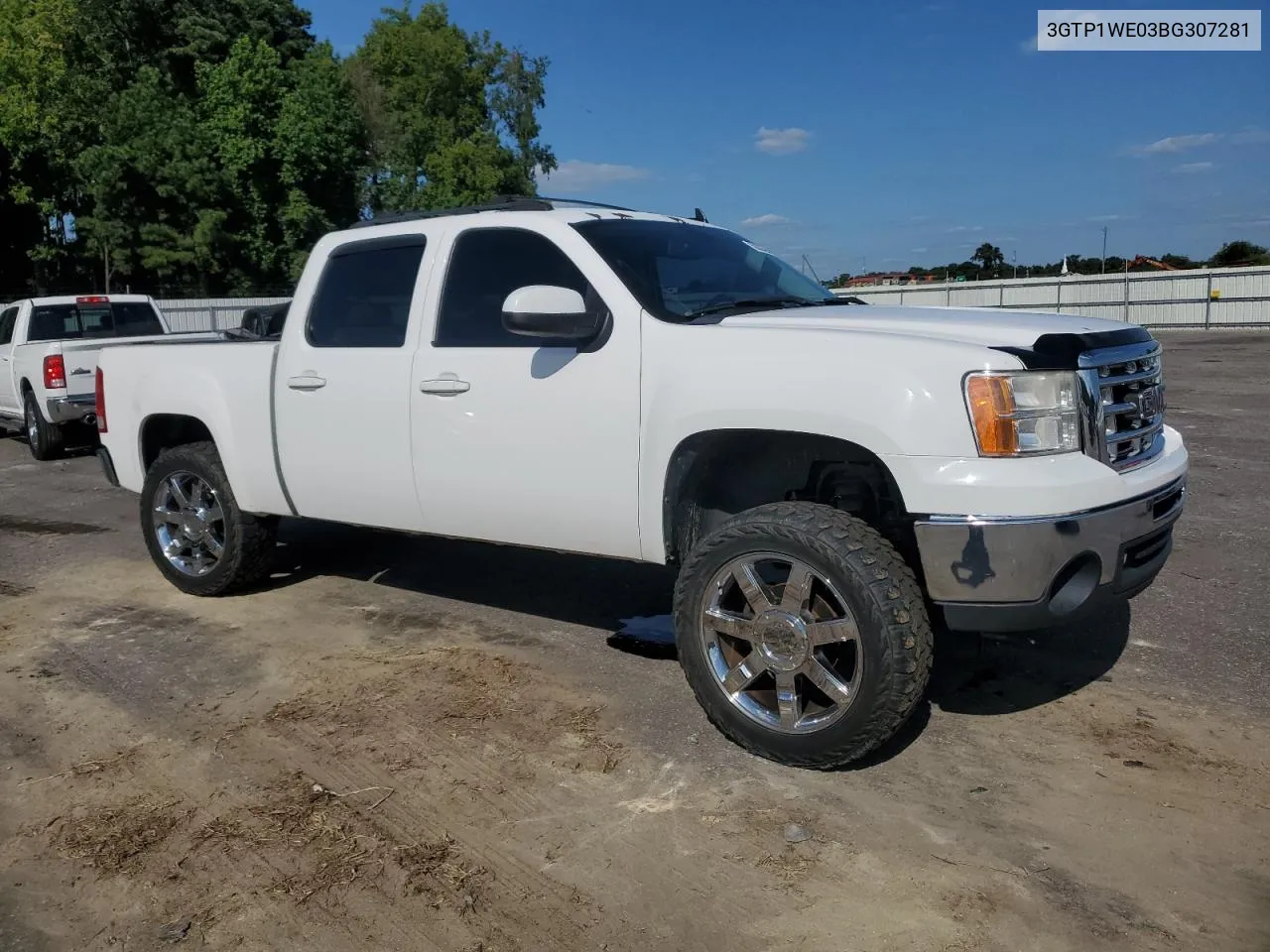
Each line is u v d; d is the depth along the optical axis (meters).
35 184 40.06
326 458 4.87
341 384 4.74
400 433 4.55
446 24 58.47
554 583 5.93
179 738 3.96
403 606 5.55
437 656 4.75
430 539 7.09
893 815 3.25
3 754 3.87
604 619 5.27
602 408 3.91
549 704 4.18
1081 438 3.30
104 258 38.53
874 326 3.62
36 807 3.46
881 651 3.27
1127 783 3.42
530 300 3.70
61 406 11.16
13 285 42.66
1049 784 3.43
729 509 4.07
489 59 61.69
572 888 2.91
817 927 2.71
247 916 2.83
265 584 6.00
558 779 3.54
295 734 3.96
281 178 40.94
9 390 12.39
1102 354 3.43
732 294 4.33
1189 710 3.97
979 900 2.80
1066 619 3.28
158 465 5.78
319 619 5.36
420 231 4.64
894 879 2.91
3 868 3.10
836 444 3.54
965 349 3.23
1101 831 3.13
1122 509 3.31
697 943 2.66
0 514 8.59
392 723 4.03
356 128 43.00
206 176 38.47
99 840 3.23
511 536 4.35
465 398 4.29
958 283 33.97
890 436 3.24
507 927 2.75
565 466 4.05
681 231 4.66
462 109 58.62
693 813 3.29
